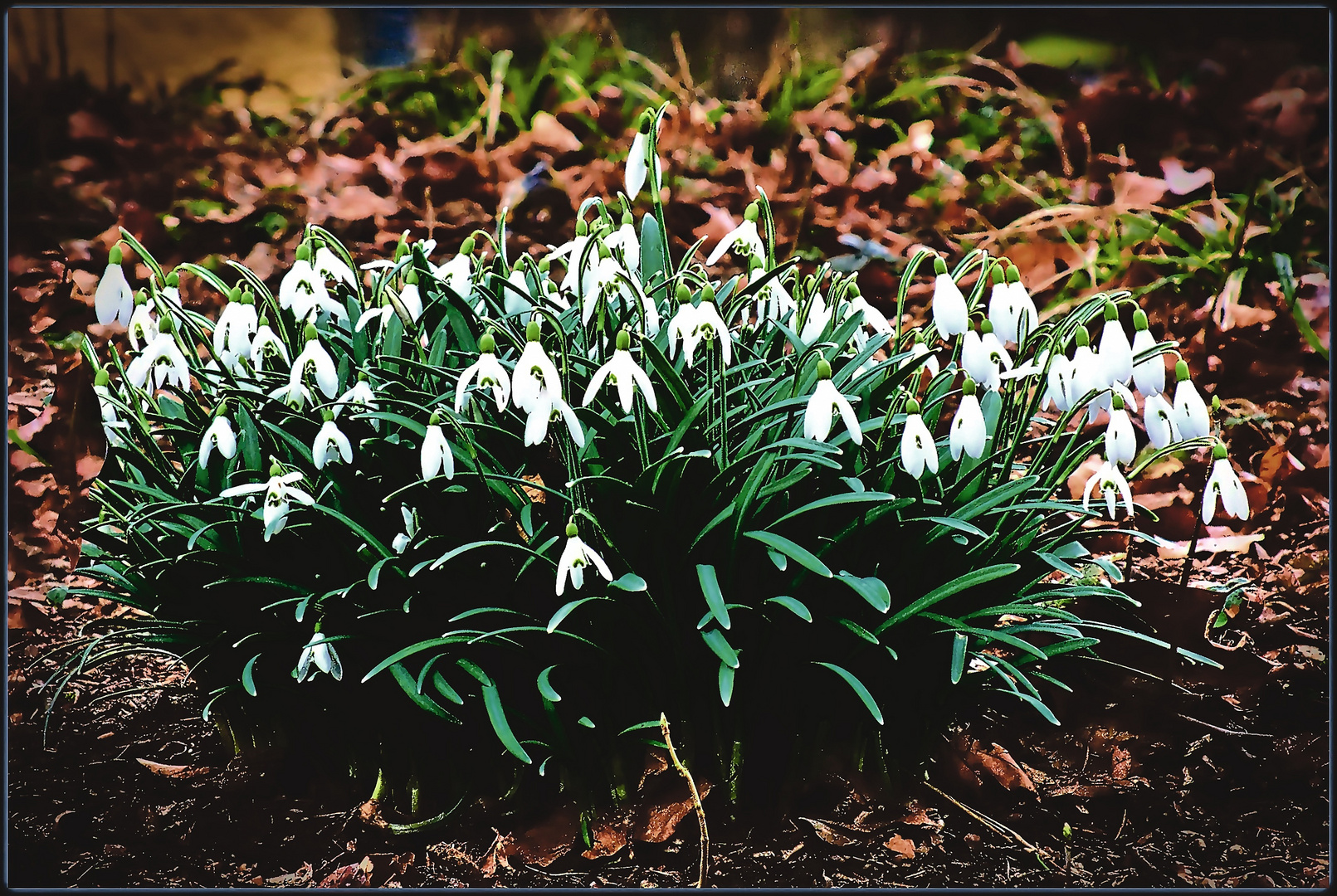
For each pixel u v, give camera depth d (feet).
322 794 4.52
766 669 4.37
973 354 4.31
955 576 4.40
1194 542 4.81
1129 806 4.47
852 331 4.49
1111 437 4.29
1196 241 6.73
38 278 6.16
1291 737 4.59
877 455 4.37
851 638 4.37
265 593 4.44
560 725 4.35
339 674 4.34
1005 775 4.50
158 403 4.65
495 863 4.38
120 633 4.53
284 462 4.46
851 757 4.44
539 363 4.22
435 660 4.33
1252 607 5.00
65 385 5.69
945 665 4.42
